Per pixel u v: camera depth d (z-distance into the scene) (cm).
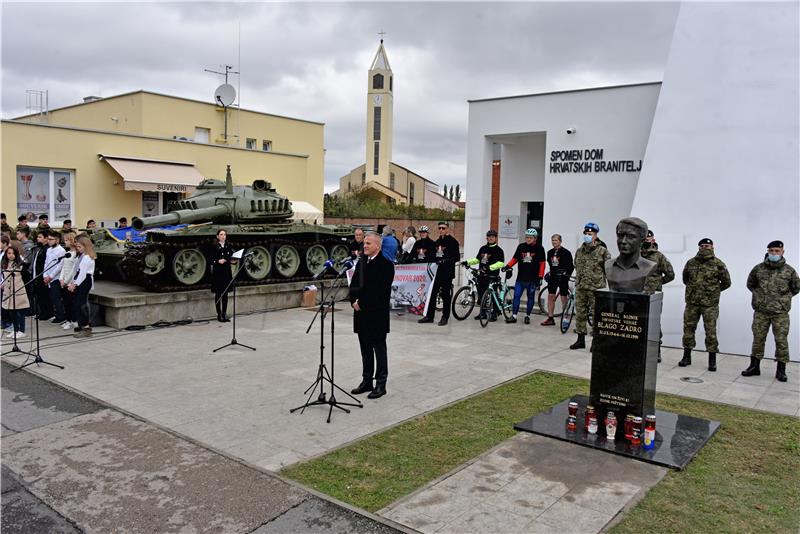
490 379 730
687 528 377
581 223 1272
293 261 1371
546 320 1110
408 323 1122
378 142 7056
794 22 902
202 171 2069
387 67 7094
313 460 484
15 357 830
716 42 953
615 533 370
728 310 901
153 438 532
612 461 481
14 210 1634
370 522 385
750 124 917
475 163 1422
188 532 376
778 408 626
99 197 1817
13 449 509
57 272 1073
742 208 911
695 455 492
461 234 3338
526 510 399
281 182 2339
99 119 2378
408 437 534
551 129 1300
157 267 1141
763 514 396
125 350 878
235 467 470
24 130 1641
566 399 646
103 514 399
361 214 3612
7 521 390
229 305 1197
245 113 2484
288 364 800
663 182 977
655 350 540
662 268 809
